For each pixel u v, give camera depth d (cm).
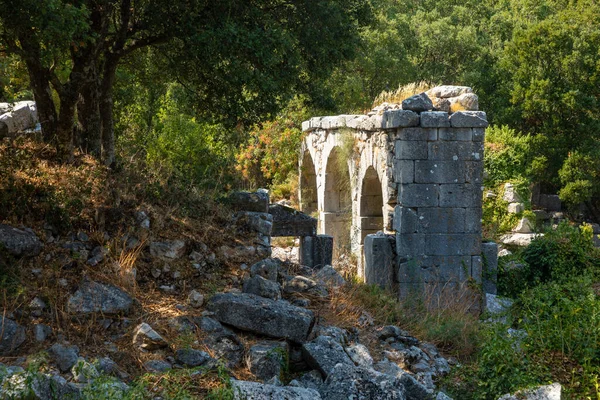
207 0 923
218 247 809
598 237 2803
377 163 1372
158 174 906
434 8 4022
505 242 1919
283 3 1008
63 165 795
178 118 1689
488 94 3447
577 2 3694
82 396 483
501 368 660
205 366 603
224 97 1078
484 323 945
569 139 3116
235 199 914
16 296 614
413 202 1187
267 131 2486
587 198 2939
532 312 793
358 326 799
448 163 1189
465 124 1181
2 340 569
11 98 1102
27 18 689
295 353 671
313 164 2250
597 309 739
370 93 3070
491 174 2030
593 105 3061
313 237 1290
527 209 2011
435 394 646
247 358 633
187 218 827
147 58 1212
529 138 3048
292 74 993
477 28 3884
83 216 737
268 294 727
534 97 3075
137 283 714
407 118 1180
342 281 910
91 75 858
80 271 680
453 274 1191
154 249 753
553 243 1344
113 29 1105
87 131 884
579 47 3105
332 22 1039
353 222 1628
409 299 1053
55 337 599
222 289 739
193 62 1040
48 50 725
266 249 847
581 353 689
